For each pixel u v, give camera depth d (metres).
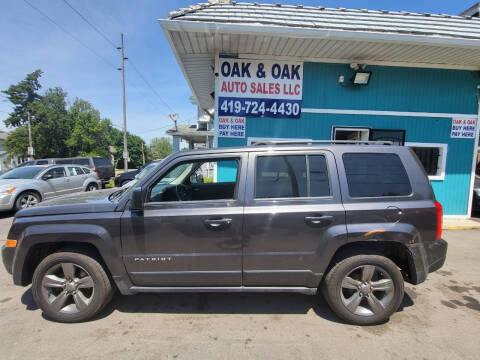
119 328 2.52
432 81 6.56
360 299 2.59
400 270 2.75
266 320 2.67
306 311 2.83
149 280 2.58
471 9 7.66
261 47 5.77
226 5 5.75
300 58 6.28
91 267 2.56
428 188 2.63
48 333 2.44
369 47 5.61
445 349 2.27
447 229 6.19
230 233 2.50
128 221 2.50
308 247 2.51
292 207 2.51
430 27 5.49
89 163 13.49
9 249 2.60
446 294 3.24
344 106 6.48
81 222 2.53
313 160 2.62
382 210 2.50
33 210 2.65
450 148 6.73
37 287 2.57
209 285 2.61
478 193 7.33
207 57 6.41
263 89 6.29
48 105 42.09
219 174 3.49
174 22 4.82
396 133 6.61
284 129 6.42
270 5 5.94
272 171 2.61
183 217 2.49
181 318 2.69
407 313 2.82
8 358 2.13
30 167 8.92
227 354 2.19
